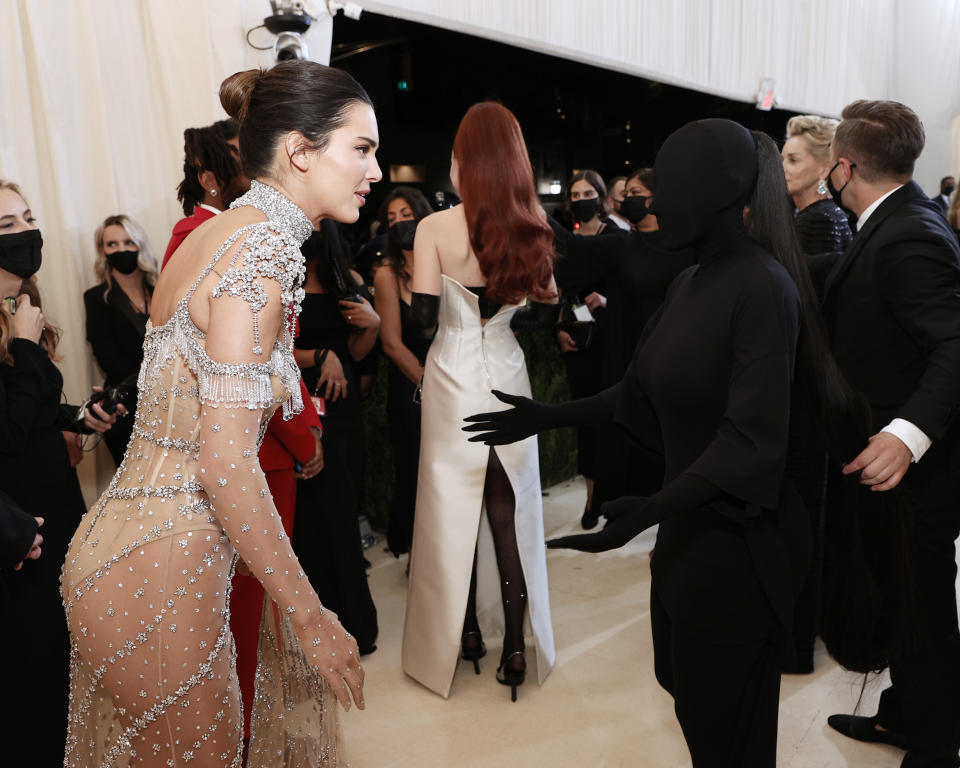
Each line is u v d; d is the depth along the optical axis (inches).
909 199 73.9
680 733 89.9
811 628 100.1
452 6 159.6
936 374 64.9
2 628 72.7
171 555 51.6
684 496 51.7
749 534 54.6
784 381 51.9
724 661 56.6
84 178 111.3
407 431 131.8
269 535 49.1
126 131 115.0
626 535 52.6
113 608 52.3
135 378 84.8
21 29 104.9
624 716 93.8
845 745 86.4
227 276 48.1
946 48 324.8
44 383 77.5
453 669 98.3
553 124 334.6
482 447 97.1
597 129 345.4
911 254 69.3
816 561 97.7
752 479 50.7
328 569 108.2
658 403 58.8
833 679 100.7
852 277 75.0
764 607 55.7
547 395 174.2
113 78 113.3
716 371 54.8
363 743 89.4
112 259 105.0
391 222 120.7
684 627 57.0
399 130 303.0
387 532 145.2
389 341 121.4
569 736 90.0
